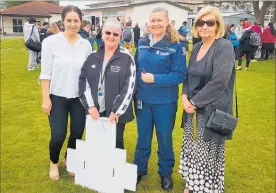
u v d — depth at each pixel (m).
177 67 2.54
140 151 2.95
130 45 14.27
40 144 3.90
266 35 12.82
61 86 2.75
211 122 2.29
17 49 16.22
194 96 2.35
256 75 9.25
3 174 3.13
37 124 4.64
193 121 2.56
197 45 2.51
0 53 14.05
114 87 2.60
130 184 2.65
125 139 4.14
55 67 2.71
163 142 2.80
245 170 3.37
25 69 9.51
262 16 22.64
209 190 2.44
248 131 4.56
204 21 2.31
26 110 5.36
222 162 2.48
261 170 3.38
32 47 8.88
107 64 2.58
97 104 2.67
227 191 2.95
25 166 3.31
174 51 2.54
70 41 2.73
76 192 2.82
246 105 5.96
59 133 2.80
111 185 2.73
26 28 8.85
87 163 2.81
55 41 2.70
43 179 3.05
